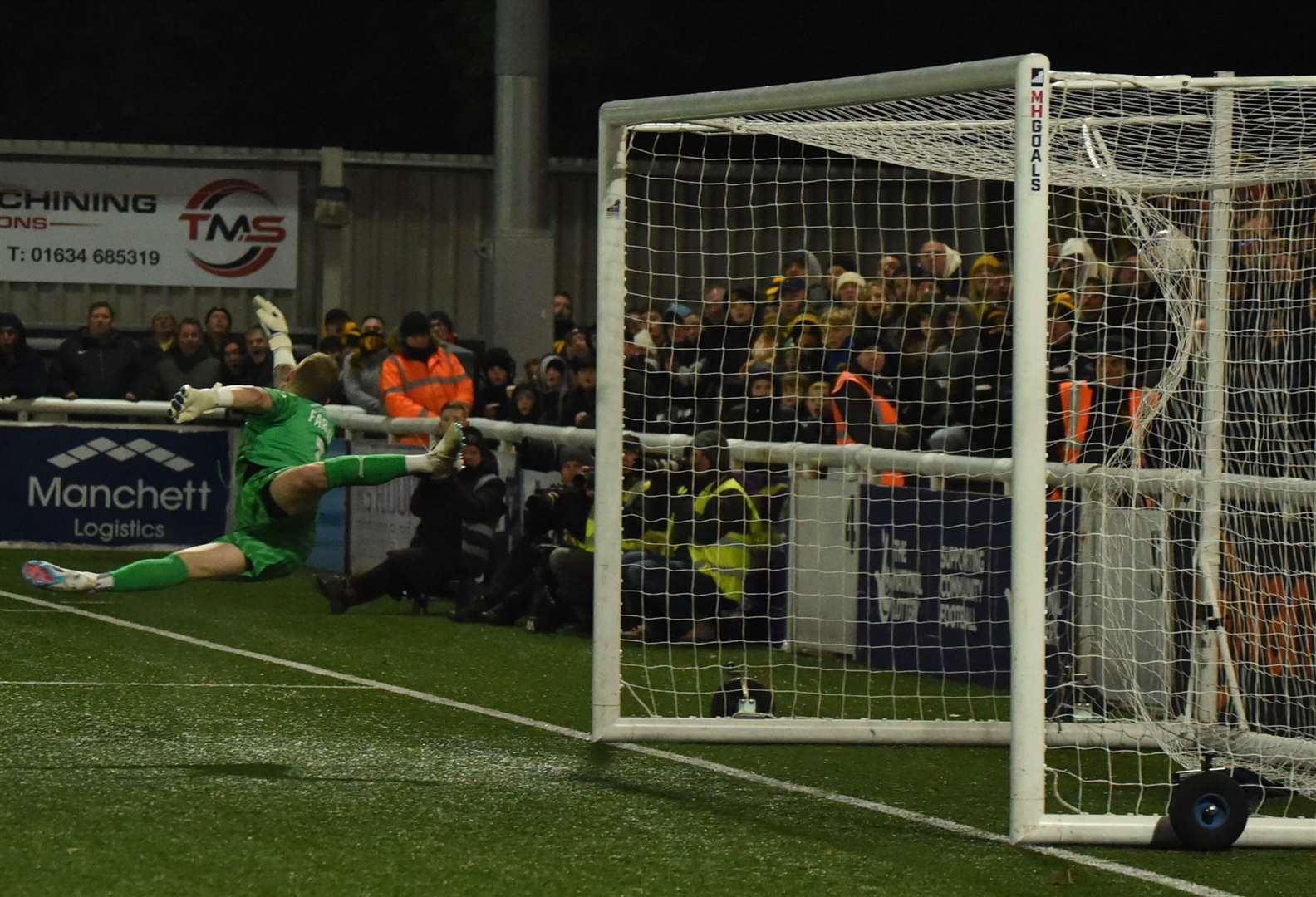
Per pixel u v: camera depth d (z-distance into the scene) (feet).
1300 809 70.59
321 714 84.33
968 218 160.66
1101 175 78.48
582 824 64.80
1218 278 80.48
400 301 187.01
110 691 88.58
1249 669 77.30
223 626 110.73
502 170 163.02
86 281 183.11
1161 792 73.31
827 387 110.22
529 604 113.29
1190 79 65.51
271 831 62.49
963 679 96.02
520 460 118.62
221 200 184.03
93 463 147.33
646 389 113.91
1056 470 84.17
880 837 64.03
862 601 101.86
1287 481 75.77
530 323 163.53
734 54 250.57
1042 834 63.16
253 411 71.51
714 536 105.09
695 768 74.95
